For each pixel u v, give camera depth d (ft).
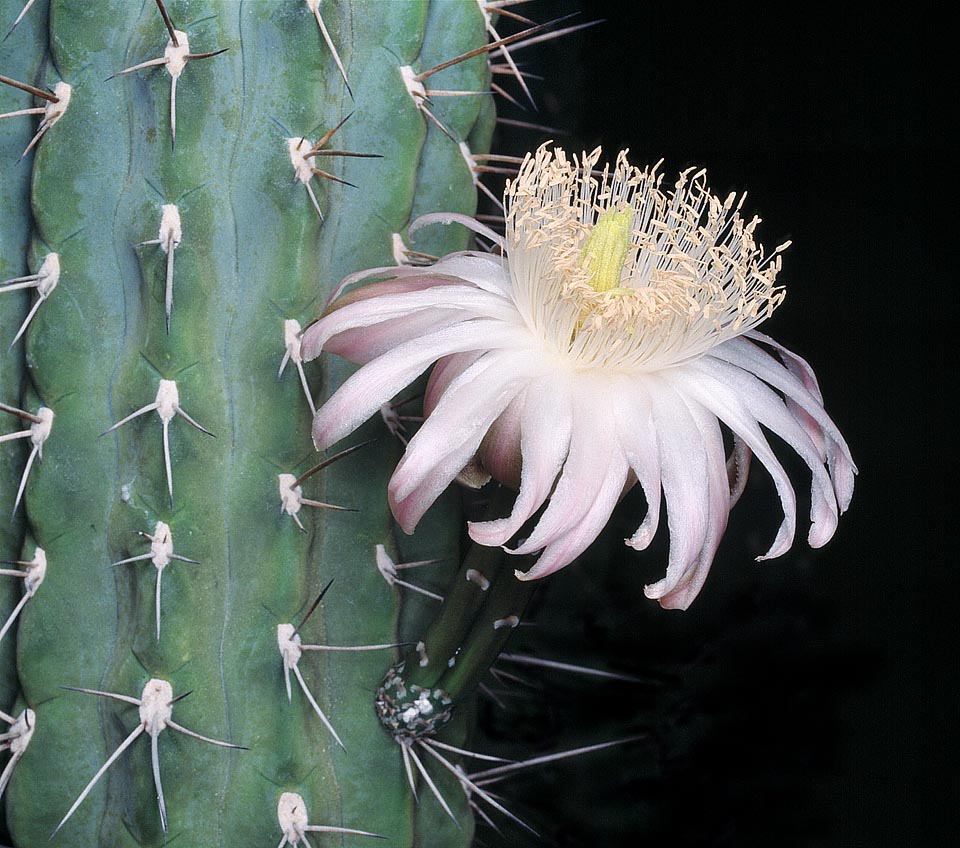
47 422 1.62
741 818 2.09
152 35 1.59
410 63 1.65
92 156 1.61
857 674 2.13
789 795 2.10
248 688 1.63
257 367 1.62
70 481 1.62
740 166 2.85
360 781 1.66
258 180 1.61
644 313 1.56
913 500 2.80
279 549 1.63
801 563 2.62
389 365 1.54
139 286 1.61
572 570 2.28
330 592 1.66
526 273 1.57
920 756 2.50
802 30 2.78
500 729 2.09
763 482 2.62
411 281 1.59
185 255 1.60
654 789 2.08
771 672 2.12
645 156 2.79
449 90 1.68
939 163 2.81
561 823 2.07
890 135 2.83
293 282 1.62
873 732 2.48
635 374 1.57
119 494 1.62
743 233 1.61
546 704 2.09
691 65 2.78
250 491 1.62
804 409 1.60
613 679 2.09
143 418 1.61
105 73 1.61
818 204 2.87
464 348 1.55
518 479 1.55
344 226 1.65
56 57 1.61
